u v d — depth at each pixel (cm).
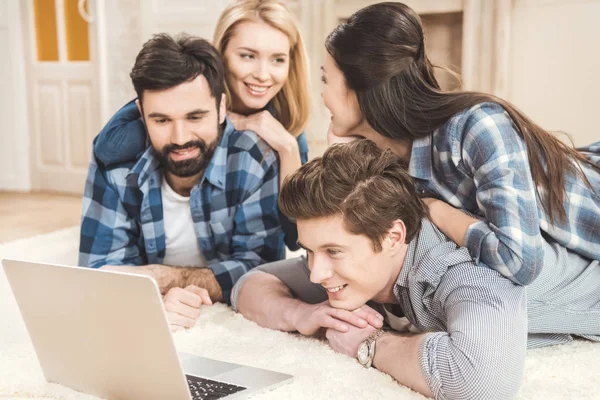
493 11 349
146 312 112
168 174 193
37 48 495
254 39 218
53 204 447
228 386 129
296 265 183
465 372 122
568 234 159
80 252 194
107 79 466
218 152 193
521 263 137
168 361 114
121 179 193
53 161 498
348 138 172
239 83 223
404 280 147
